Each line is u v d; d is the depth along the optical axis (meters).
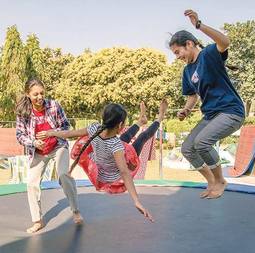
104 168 2.93
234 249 2.76
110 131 2.81
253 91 19.81
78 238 2.98
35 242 2.89
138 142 3.10
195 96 3.27
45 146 3.23
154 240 2.95
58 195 4.46
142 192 4.74
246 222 3.44
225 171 9.54
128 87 24.23
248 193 4.61
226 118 2.85
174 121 17.55
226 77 2.90
